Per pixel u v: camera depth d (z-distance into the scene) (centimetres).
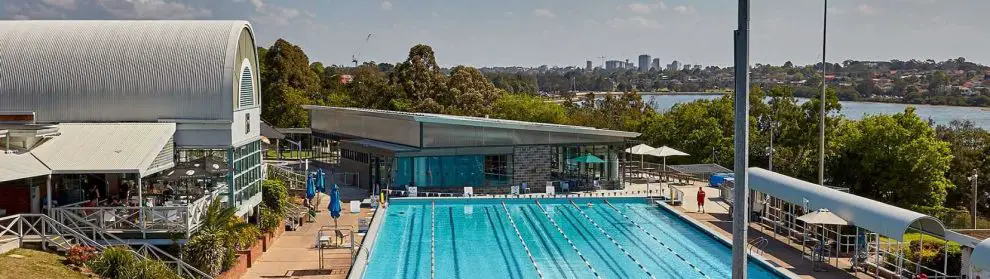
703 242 3578
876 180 5462
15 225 2572
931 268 2820
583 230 3906
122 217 2592
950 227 4272
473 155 5166
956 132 8069
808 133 6147
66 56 3122
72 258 2291
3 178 2309
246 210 3309
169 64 3098
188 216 2602
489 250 3400
